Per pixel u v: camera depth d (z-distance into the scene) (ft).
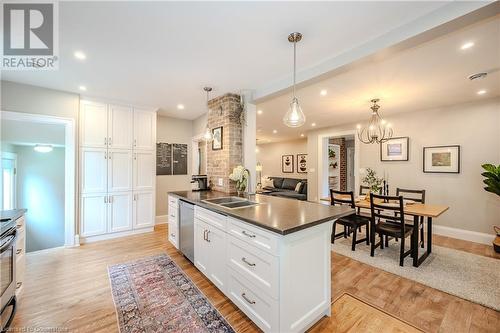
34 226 16.11
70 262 9.23
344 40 6.34
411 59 7.34
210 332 5.40
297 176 27.40
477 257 9.72
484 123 11.67
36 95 10.18
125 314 6.03
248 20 5.51
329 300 5.96
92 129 11.64
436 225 13.26
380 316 5.98
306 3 4.91
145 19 5.48
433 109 13.38
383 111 14.20
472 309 6.26
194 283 7.63
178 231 9.87
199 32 6.03
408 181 14.46
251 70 8.36
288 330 4.86
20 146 15.53
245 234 5.65
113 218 12.30
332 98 11.39
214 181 11.71
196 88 10.28
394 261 9.34
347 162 26.81
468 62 7.55
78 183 11.30
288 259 4.81
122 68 8.27
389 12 5.19
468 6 4.61
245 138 10.93
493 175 10.23
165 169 15.84
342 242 11.75
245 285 5.68
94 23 5.64
